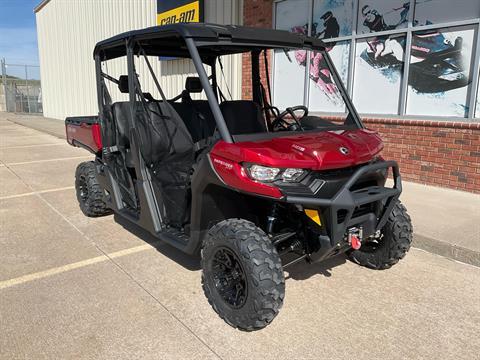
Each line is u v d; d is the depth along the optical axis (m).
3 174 7.84
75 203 5.87
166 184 3.81
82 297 3.29
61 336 2.79
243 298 2.80
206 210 3.11
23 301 3.22
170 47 4.00
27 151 10.70
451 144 6.04
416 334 2.84
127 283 3.51
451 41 5.98
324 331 2.87
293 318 3.02
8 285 3.48
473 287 3.49
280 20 8.25
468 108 5.94
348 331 2.87
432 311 3.12
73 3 17.77
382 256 3.62
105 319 2.98
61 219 5.17
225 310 2.90
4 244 4.36
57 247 4.29
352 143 3.04
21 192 6.51
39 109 28.56
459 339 2.80
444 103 6.18
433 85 6.26
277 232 3.17
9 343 2.71
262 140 2.95
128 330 2.86
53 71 21.55
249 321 2.73
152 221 3.67
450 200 5.55
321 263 3.88
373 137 3.31
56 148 11.23
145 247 4.29
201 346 2.70
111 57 4.63
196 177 3.03
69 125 5.66
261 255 2.69
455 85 6.03
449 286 3.50
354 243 2.95
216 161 2.89
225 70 5.43
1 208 5.63
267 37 3.37
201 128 4.04
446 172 6.16
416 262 3.96
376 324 2.95
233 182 2.79
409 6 6.33
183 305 3.17
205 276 3.04
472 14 5.74
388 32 6.62
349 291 3.40
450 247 4.05
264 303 2.66
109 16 14.89
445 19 6.00
